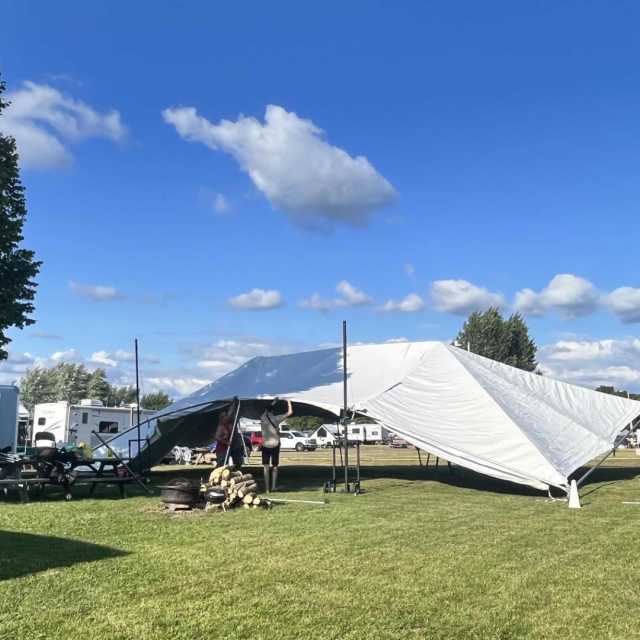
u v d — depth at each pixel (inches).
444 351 602.5
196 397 609.0
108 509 383.6
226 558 253.3
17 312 576.4
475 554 263.1
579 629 176.7
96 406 1219.2
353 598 202.7
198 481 395.5
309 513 372.2
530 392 625.0
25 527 319.3
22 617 181.5
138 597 200.8
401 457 1247.5
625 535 307.6
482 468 485.7
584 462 510.3
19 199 587.2
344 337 503.5
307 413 632.4
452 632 174.2
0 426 837.2
